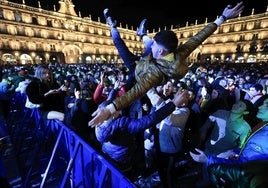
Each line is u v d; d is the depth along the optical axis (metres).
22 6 48.50
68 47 59.25
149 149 3.83
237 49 59.66
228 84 5.74
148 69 1.43
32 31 50.88
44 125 4.24
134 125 2.23
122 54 2.34
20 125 5.28
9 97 6.16
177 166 4.18
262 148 1.48
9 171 3.78
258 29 54.66
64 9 57.84
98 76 9.53
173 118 3.18
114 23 2.46
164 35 1.42
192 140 4.02
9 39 45.94
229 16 1.74
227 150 2.88
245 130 2.69
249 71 12.91
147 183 3.74
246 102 2.69
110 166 1.96
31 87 3.45
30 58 50.31
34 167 3.65
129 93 1.33
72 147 2.97
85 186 2.69
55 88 4.26
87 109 4.02
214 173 1.44
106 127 2.36
